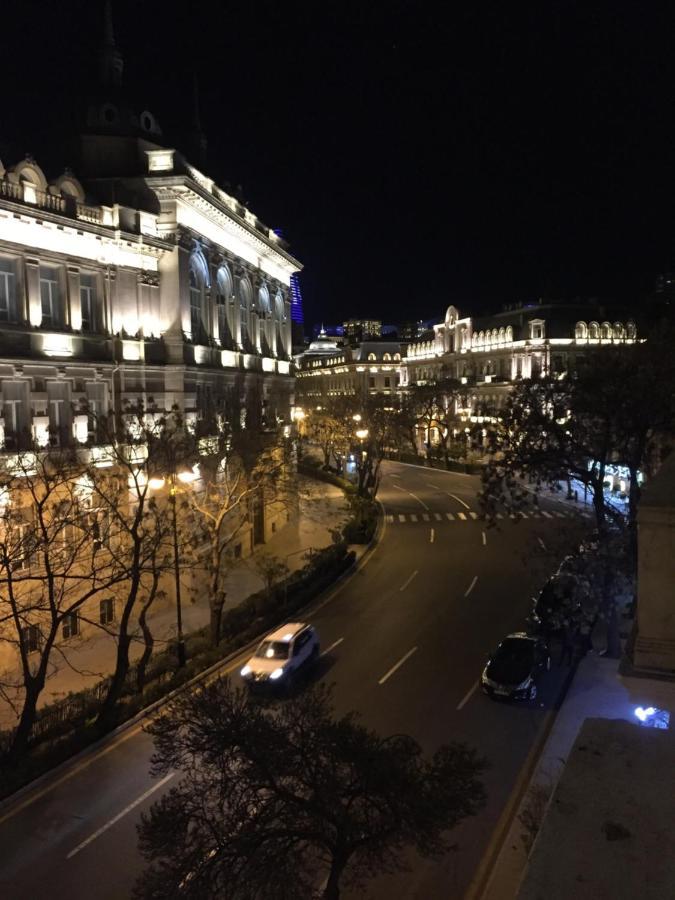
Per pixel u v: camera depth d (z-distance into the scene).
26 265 25.77
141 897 10.27
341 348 149.88
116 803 16.92
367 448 58.09
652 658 6.72
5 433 25.12
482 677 22.75
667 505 6.67
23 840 15.62
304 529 51.38
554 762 17.20
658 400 21.23
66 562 23.45
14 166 26.50
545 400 23.28
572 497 24.48
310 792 11.15
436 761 10.62
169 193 32.84
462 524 50.41
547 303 85.94
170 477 26.09
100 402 29.78
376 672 24.73
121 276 30.95
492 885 13.07
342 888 13.59
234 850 10.19
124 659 21.06
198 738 10.98
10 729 21.02
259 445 33.06
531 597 33.38
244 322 45.38
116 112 33.81
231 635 28.20
